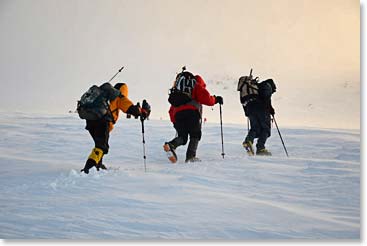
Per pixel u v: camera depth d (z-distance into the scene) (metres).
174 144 15.06
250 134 17.64
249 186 10.82
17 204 8.99
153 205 8.88
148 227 7.62
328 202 9.47
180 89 15.35
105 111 12.79
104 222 7.84
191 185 10.67
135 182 10.94
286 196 9.92
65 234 7.24
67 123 30.39
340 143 20.75
